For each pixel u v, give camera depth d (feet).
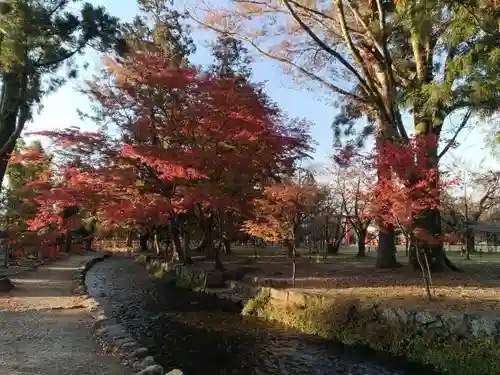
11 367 19.45
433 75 48.55
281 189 42.39
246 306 41.86
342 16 42.04
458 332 25.80
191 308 44.06
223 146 47.80
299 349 30.07
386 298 33.27
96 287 57.98
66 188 47.32
